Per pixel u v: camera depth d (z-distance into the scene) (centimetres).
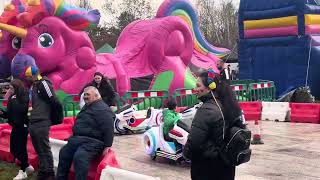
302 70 2017
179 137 896
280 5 2062
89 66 1611
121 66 1758
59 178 716
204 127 475
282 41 2070
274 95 2028
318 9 2033
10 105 831
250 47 2195
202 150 482
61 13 1564
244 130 480
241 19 2214
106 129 699
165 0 2161
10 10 1540
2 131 1036
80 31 1608
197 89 493
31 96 809
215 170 490
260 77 2162
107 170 618
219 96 489
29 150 924
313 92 2019
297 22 2011
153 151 966
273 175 841
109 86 1121
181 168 908
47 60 1528
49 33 1543
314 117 1555
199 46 2273
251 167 905
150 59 1861
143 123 1352
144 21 1983
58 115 795
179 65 1880
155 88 1816
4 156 1009
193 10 2262
